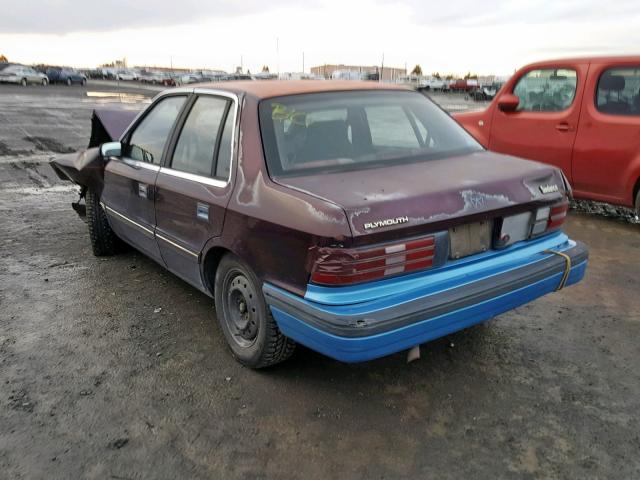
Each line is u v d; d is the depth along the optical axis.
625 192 6.04
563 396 3.06
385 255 2.55
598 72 6.13
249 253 2.96
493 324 3.91
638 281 4.66
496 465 2.55
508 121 7.07
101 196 4.95
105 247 5.31
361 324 2.47
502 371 3.32
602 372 3.29
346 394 3.10
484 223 2.91
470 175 3.01
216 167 3.35
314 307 2.57
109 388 3.18
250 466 2.57
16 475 2.51
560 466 2.54
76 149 11.84
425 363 3.41
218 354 3.53
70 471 2.54
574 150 6.35
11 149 11.62
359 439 2.74
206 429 2.82
